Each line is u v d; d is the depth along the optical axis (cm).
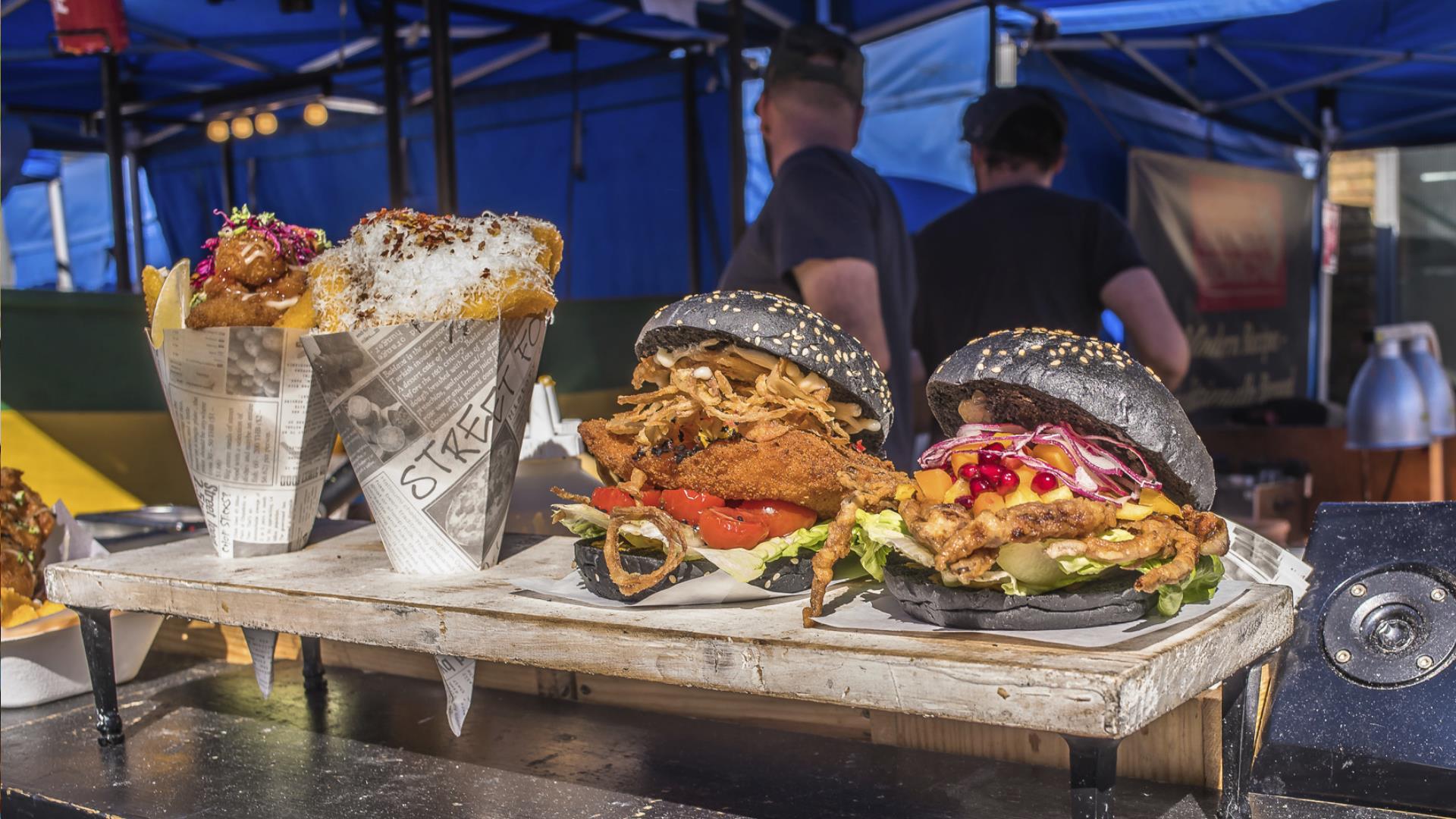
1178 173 545
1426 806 98
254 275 137
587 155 634
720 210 593
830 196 301
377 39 592
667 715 146
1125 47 498
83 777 133
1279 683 111
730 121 483
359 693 163
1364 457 478
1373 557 115
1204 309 568
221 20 555
